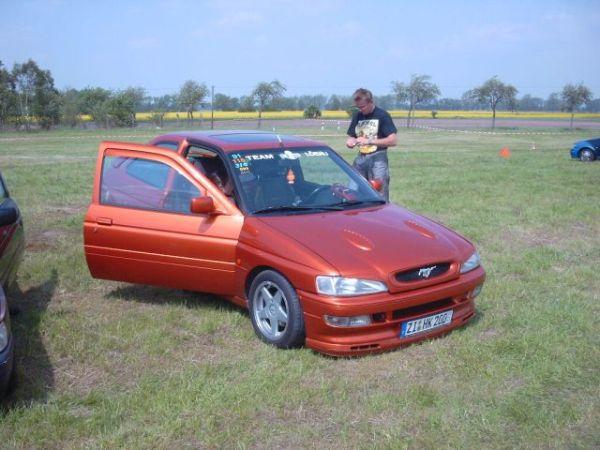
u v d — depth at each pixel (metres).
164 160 5.62
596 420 3.80
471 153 25.67
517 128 56.59
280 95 63.22
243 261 5.07
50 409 3.91
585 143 21.72
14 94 52.28
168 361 4.68
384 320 4.55
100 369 4.55
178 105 60.19
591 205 11.41
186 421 3.78
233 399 4.03
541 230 9.36
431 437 3.62
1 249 5.21
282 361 4.61
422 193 12.80
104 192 5.77
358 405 4.01
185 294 6.19
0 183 6.43
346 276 4.45
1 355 3.74
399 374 4.41
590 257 7.77
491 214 10.48
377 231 5.02
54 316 5.54
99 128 54.66
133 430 3.70
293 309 4.67
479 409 3.92
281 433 3.68
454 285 4.82
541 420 3.77
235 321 5.39
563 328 5.22
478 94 57.28
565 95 55.34
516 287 6.33
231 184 5.43
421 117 83.75
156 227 5.44
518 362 4.57
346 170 6.18
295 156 5.95
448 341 4.93
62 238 8.69
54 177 15.62
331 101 101.00
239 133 6.40
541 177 15.94
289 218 5.17
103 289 6.40
